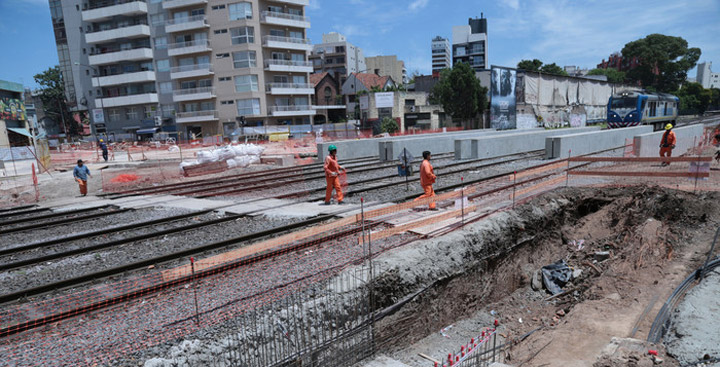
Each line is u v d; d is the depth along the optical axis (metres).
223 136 48.94
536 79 48.34
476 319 8.20
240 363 4.73
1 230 10.16
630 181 12.72
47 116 73.50
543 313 8.23
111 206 13.02
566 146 18.94
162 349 4.66
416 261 7.39
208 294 5.98
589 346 5.72
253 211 11.06
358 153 24.16
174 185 16.52
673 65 82.12
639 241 9.23
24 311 5.70
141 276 6.78
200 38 52.25
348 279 6.38
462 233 8.60
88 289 6.27
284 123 55.44
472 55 134.38
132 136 56.56
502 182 13.63
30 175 22.33
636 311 6.45
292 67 54.31
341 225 8.46
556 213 11.07
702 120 50.47
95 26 57.31
